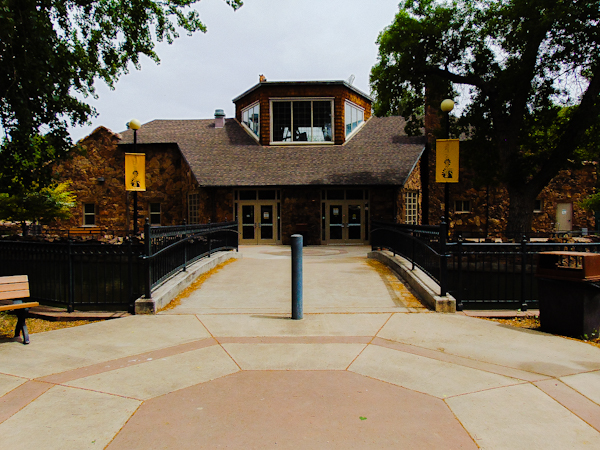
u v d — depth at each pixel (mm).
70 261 7266
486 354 4840
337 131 23188
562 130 17328
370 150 22844
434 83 18953
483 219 23484
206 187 20438
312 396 3701
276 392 3787
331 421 3244
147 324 6203
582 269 5477
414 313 6840
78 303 7316
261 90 23125
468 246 7461
